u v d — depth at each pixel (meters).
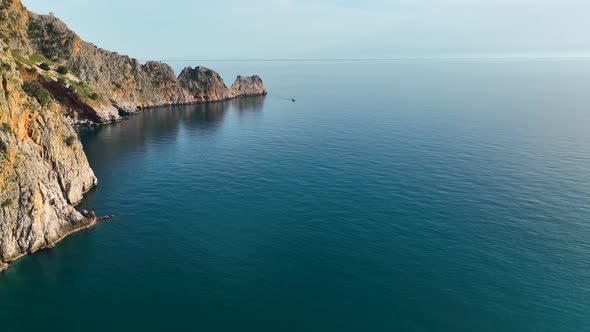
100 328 44.50
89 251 59.84
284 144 121.25
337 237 63.41
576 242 62.06
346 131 138.38
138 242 62.56
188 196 80.31
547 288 51.34
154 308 47.56
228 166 99.38
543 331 44.41
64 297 49.53
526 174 91.12
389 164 98.19
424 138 125.25
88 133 136.88
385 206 74.12
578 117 163.62
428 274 53.97
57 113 76.00
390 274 53.91
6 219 55.88
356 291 50.50
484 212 71.75
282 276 53.59
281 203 76.12
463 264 56.16
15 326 44.88
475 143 118.75
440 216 70.25
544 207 73.81
